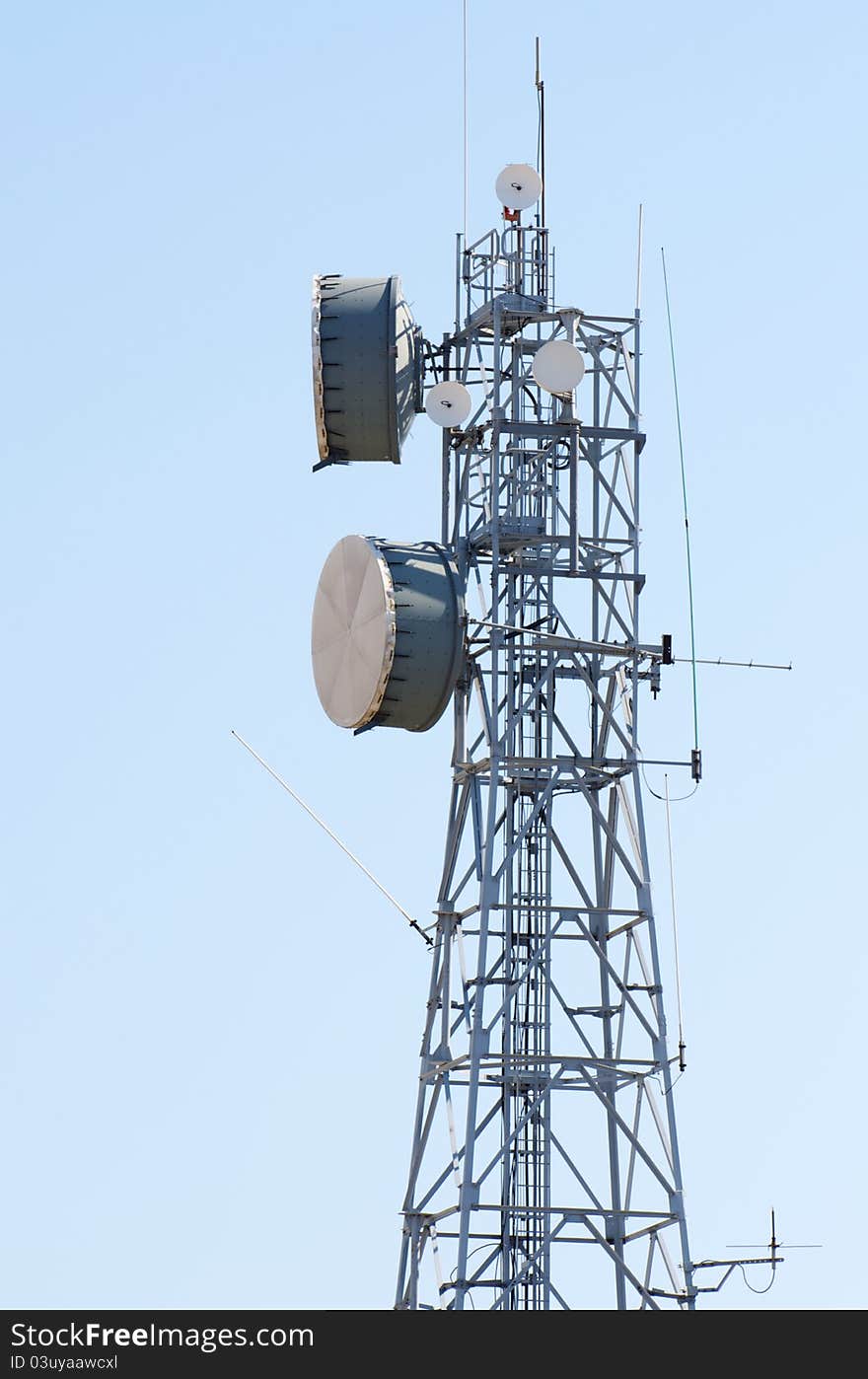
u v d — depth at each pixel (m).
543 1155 71.06
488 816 70.06
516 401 72.94
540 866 73.06
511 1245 70.50
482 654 72.75
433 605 70.62
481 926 69.62
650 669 72.44
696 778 72.25
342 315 73.50
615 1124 73.31
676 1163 69.81
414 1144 73.50
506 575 72.38
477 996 69.25
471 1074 69.00
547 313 73.12
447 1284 69.69
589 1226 69.56
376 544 72.06
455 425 72.50
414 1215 71.94
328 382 73.38
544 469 72.50
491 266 73.62
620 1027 72.88
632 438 72.56
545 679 71.88
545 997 71.94
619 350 73.31
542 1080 70.56
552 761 71.31
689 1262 69.00
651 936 71.38
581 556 72.44
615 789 72.69
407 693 70.56
